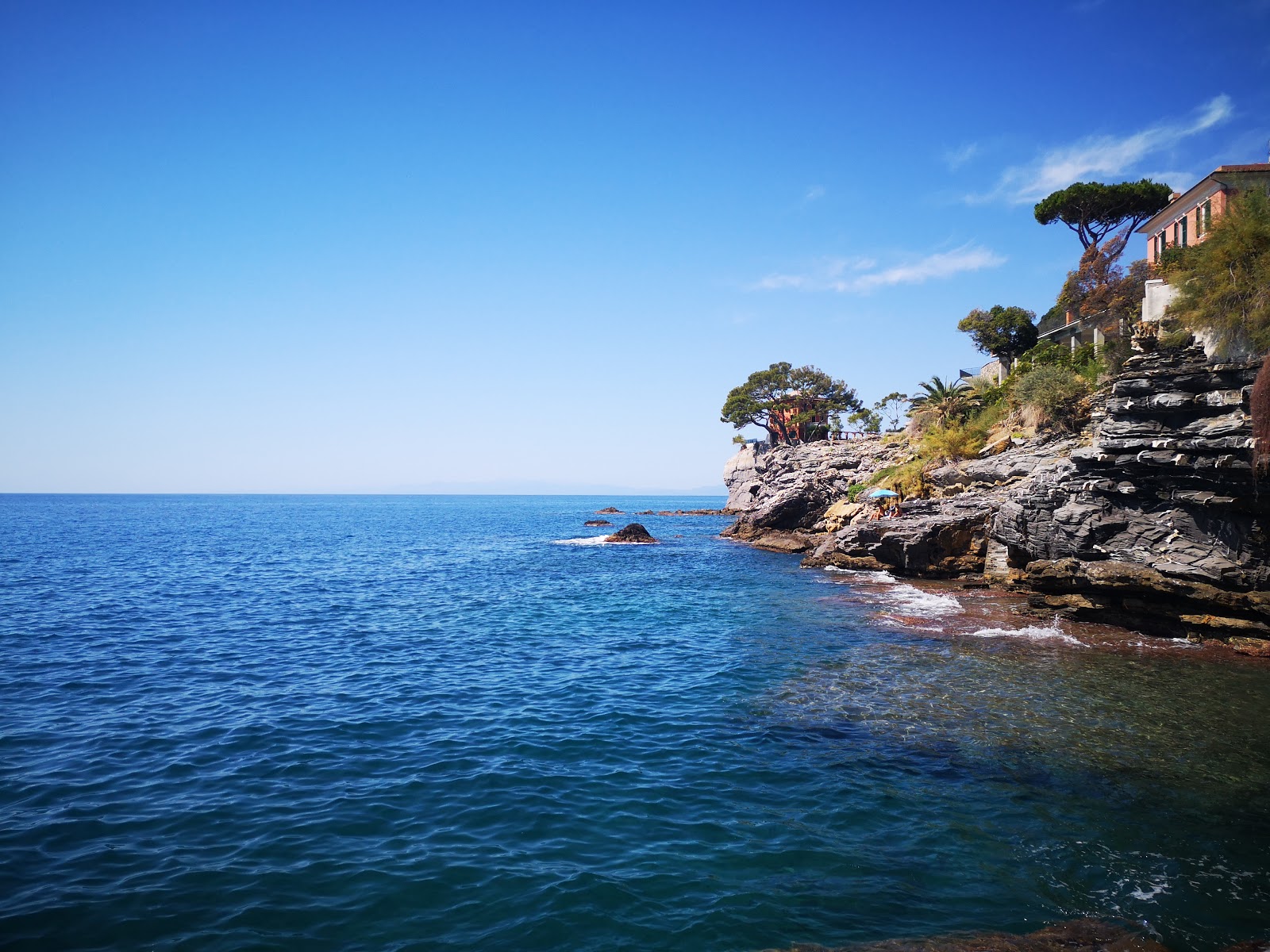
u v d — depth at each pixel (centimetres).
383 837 1048
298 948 788
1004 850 1021
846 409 9762
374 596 3581
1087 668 2011
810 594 3491
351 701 1745
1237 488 2134
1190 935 820
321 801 1167
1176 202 3906
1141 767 1315
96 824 1073
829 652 2255
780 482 7269
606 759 1369
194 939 798
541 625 2792
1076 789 1223
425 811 1138
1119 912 869
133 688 1831
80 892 888
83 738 1457
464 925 838
